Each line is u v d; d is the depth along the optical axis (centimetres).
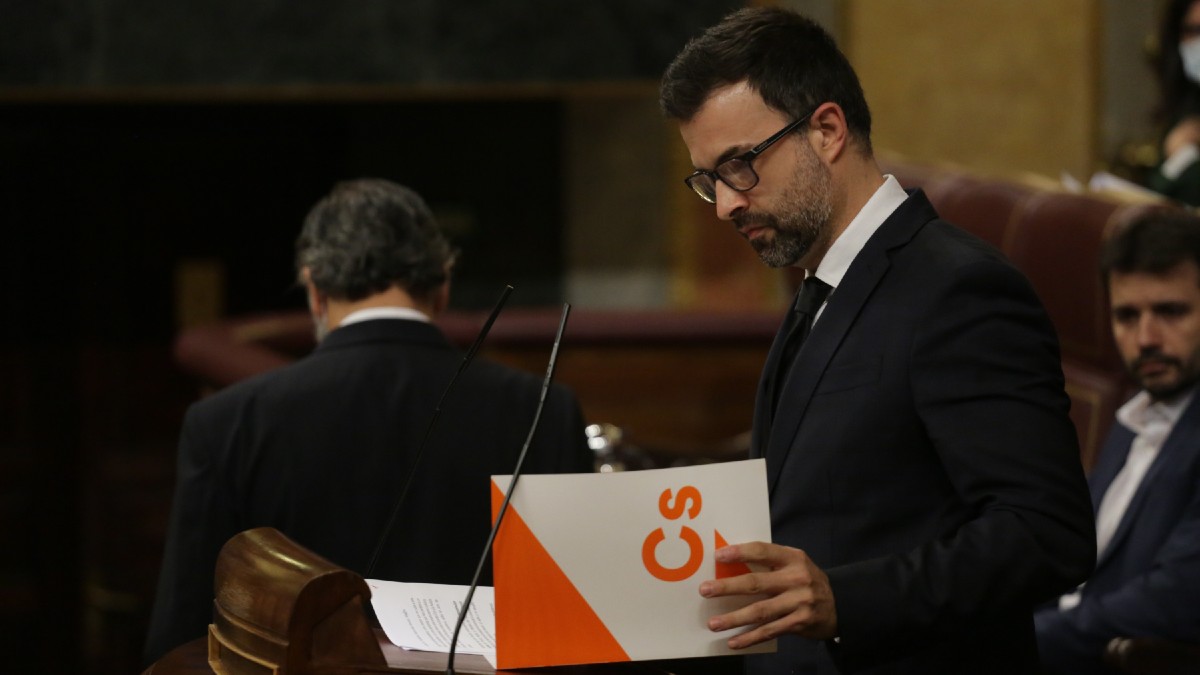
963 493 705
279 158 3094
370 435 965
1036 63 2847
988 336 717
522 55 2623
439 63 2620
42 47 2580
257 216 3109
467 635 715
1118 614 1082
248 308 3125
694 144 771
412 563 951
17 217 3045
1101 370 1470
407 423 973
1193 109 1923
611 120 2994
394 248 1010
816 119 756
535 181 3042
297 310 3130
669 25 2622
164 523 3062
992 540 677
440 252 1039
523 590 656
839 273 779
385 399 975
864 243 773
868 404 737
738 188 759
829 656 754
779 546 665
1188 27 1906
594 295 3022
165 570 953
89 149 3053
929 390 717
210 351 1680
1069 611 1123
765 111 752
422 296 1030
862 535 734
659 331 2394
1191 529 1085
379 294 1015
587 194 3019
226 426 963
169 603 940
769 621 662
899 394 732
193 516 950
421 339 1004
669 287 2997
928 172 1909
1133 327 1160
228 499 953
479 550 967
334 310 1026
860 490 736
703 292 2986
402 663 659
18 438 3050
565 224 3036
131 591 3034
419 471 963
